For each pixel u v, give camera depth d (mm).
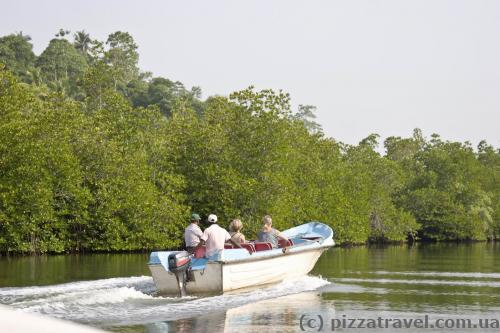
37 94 69188
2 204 38688
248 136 49000
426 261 35500
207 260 18078
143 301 15930
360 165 73000
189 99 151750
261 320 13914
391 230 74500
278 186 47500
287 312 15031
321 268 29328
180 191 49031
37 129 39906
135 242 44531
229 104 51719
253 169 48625
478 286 21078
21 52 152625
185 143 49656
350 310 15508
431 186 92188
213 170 47969
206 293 17719
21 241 39625
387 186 79750
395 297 17953
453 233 89500
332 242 24281
